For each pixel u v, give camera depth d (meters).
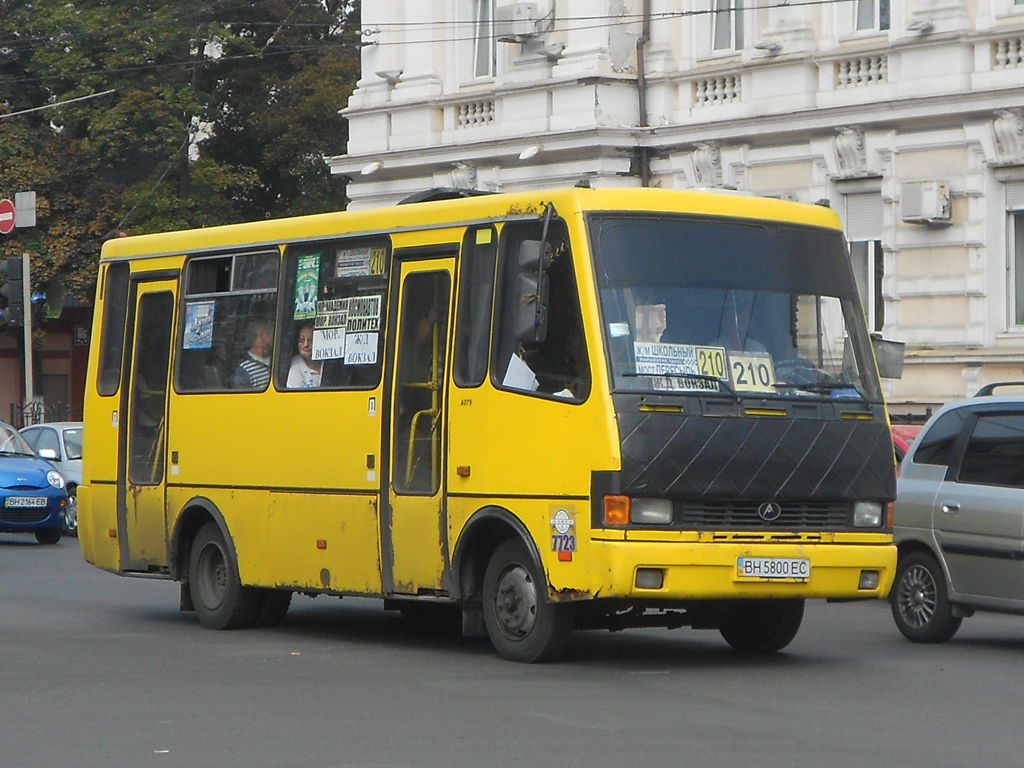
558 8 47.22
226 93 71.25
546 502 17.58
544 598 17.83
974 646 20.89
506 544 18.34
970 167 39.94
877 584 18.17
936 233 40.66
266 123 69.06
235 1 69.31
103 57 67.94
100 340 24.47
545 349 17.80
